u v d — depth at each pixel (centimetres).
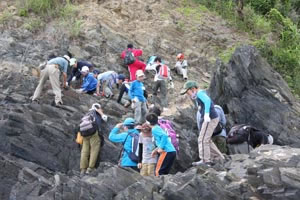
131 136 1074
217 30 1895
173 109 1431
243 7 2050
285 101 1478
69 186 940
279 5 2152
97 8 1794
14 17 1681
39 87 1302
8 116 1173
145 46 1725
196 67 1727
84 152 1139
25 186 1000
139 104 1290
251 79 1486
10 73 1402
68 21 1688
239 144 1227
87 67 1433
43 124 1191
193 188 891
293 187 883
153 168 1033
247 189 898
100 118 1152
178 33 1831
